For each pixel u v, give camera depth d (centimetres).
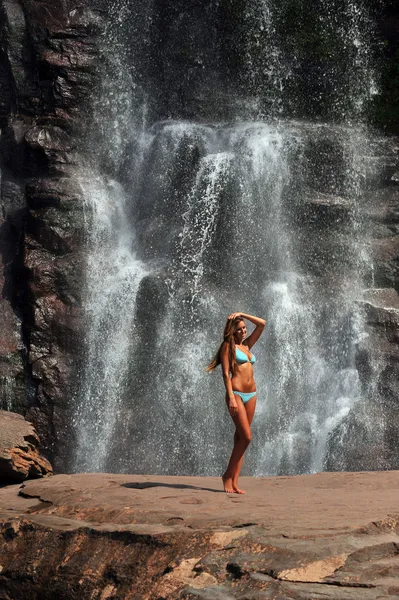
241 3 2295
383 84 2270
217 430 1770
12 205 2041
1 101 2145
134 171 2122
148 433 1778
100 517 639
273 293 1894
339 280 1912
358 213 1986
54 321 1827
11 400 1769
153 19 2273
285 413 1798
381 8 2347
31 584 587
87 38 2186
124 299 1889
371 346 1780
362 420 1711
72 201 1945
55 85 2102
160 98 2233
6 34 2155
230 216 1978
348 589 434
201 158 2025
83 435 1777
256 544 502
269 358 1852
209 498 691
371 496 680
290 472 1733
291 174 2012
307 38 2309
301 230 1978
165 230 1995
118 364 1836
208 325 1853
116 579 534
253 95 2272
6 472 927
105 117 2145
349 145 2033
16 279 1919
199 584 480
